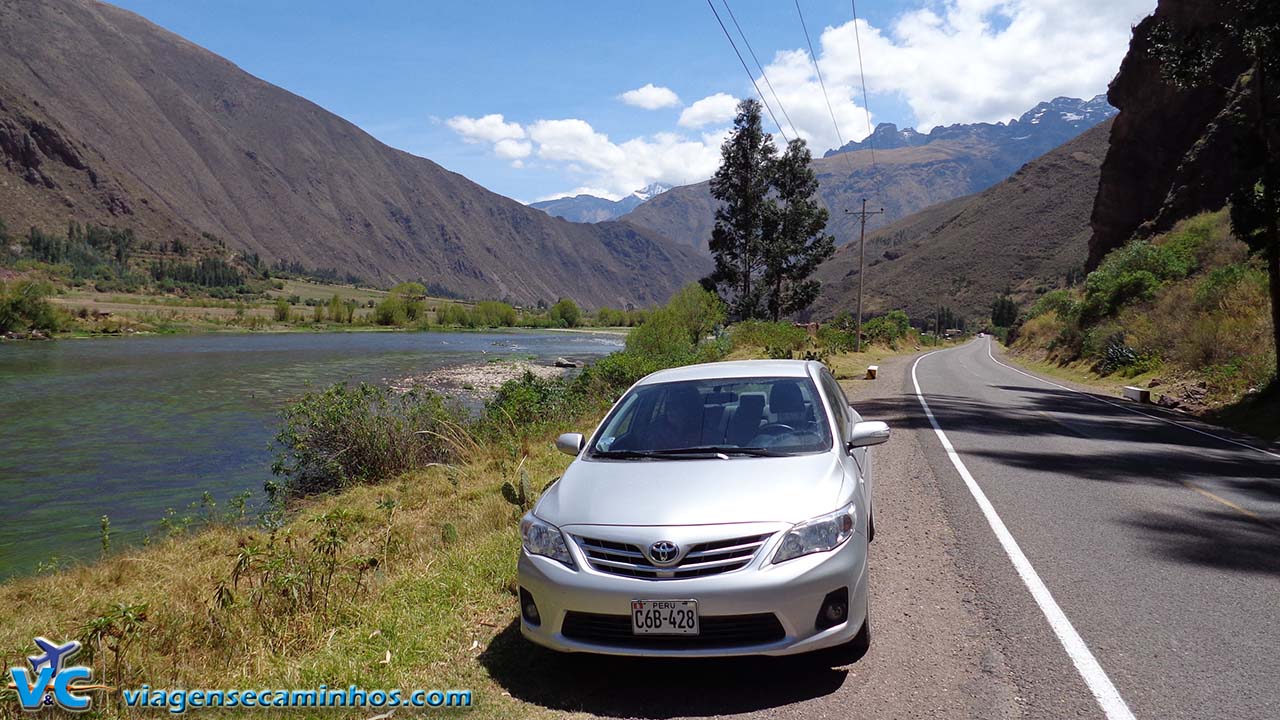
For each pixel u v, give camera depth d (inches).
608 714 131.0
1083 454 413.4
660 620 131.3
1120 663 147.1
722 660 153.5
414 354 2381.9
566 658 154.6
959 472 353.4
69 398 1152.2
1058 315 1919.3
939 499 295.4
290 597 185.2
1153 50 709.3
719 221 2235.5
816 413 183.2
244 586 231.8
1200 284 1077.8
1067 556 219.5
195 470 606.2
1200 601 181.9
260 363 1927.9
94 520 454.0
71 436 788.6
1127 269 1434.5
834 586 135.3
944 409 647.8
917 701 132.5
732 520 137.0
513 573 200.2
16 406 1051.3
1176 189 1845.5
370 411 551.8
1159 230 1851.6
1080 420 588.7
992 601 182.1
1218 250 1295.5
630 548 136.6
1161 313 1111.0
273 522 357.7
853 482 156.8
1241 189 645.3
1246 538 240.2
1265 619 170.1
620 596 132.6
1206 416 654.5
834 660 150.8
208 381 1430.9
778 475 153.1
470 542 246.8
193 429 832.9
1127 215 2223.2
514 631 167.8
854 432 187.3
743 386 195.8
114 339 3316.9
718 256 2260.1
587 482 159.8
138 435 792.9
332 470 503.2
